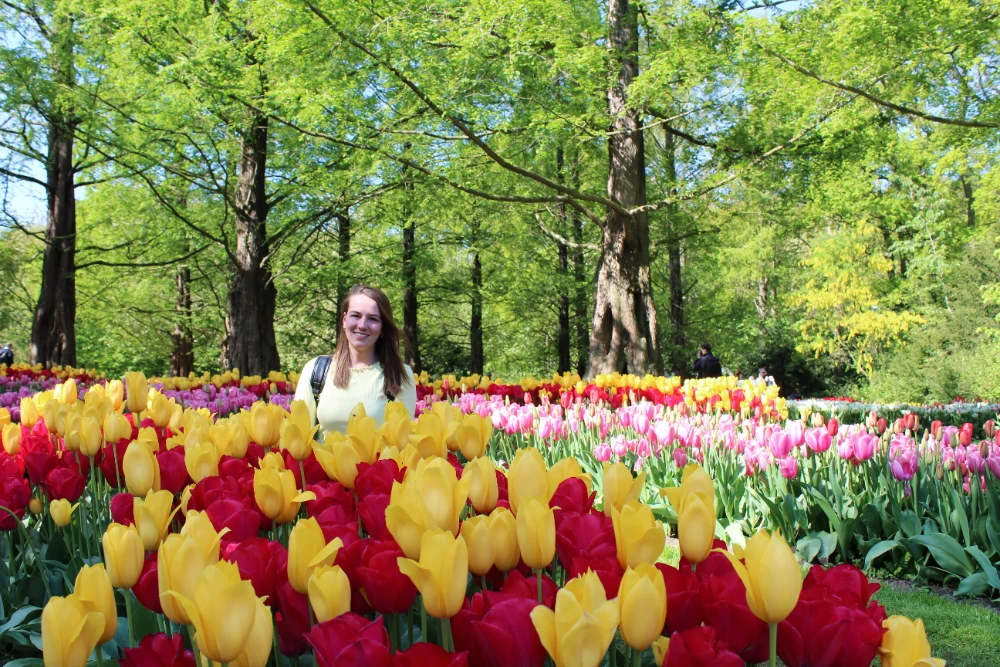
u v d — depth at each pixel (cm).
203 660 148
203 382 1014
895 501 503
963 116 1332
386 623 193
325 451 252
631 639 136
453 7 1235
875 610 151
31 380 1209
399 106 1423
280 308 2923
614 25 1523
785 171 1482
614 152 1568
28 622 275
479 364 3012
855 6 1099
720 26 1245
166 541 153
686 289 3206
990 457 471
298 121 1387
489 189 1791
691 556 169
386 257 2583
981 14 1086
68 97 1680
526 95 1423
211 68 1284
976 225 2953
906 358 2597
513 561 174
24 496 283
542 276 2706
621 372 1539
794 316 3625
